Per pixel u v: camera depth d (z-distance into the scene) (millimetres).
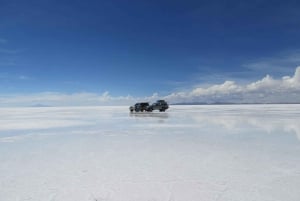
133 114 36531
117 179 6113
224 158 8289
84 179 6152
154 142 11641
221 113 36750
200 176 6305
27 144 11586
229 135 13672
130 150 9797
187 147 10320
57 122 23984
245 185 5609
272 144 10852
